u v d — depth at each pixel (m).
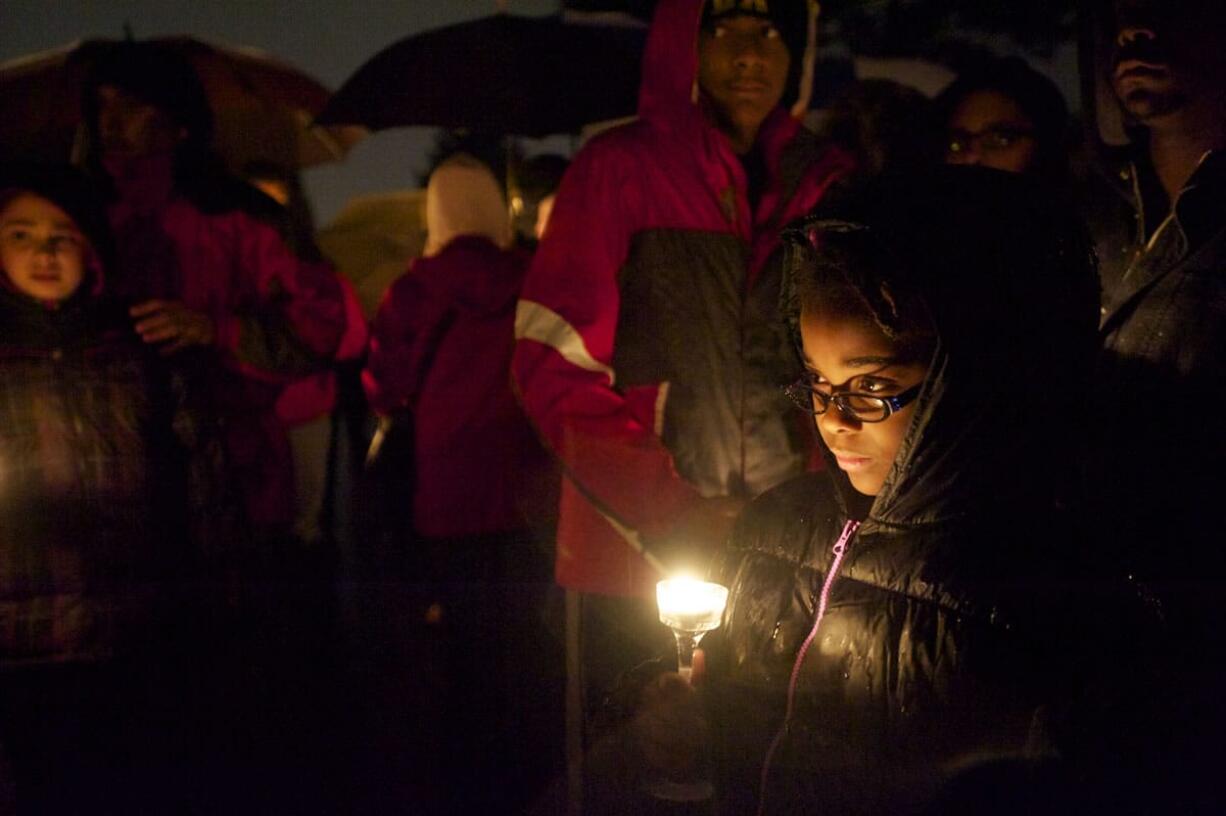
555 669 4.44
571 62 4.69
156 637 3.21
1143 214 2.35
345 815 3.57
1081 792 1.35
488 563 4.62
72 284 3.16
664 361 2.76
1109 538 1.59
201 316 3.53
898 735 1.50
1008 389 1.54
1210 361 2.01
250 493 3.88
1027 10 3.69
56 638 3.07
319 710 4.26
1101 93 2.43
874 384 1.58
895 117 3.60
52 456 3.09
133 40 3.82
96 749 3.15
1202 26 2.15
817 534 1.77
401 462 5.16
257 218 3.95
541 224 4.99
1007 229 1.56
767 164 2.88
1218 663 1.51
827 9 4.14
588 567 2.84
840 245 1.56
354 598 5.25
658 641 2.82
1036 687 1.42
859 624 1.57
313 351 3.93
